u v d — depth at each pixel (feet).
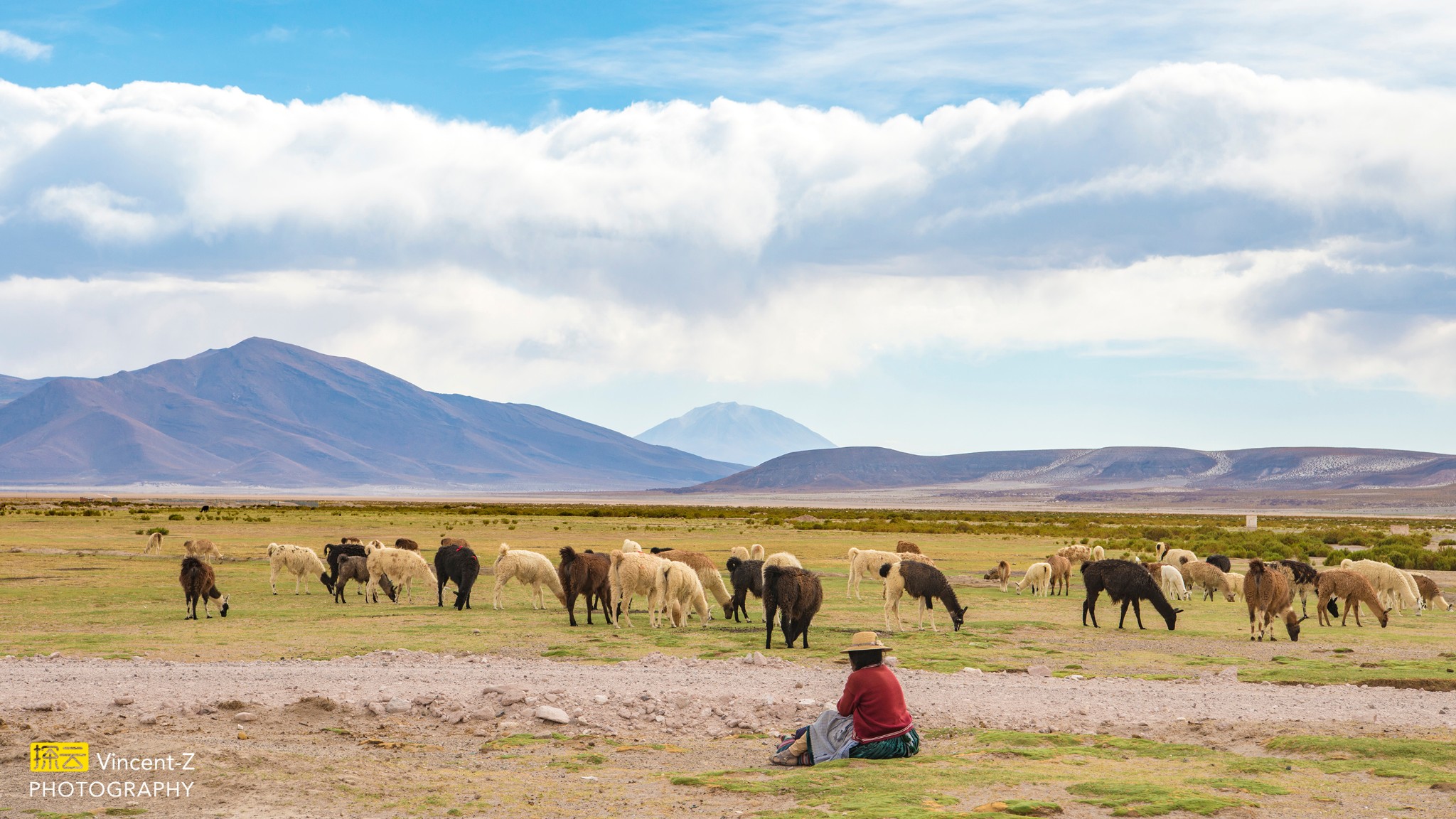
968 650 72.54
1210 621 93.97
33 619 84.69
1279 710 50.75
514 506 574.15
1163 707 51.52
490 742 45.03
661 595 82.48
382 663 63.10
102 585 113.09
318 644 70.90
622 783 38.29
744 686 55.36
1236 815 32.86
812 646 72.43
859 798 34.60
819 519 411.13
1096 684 58.23
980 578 141.08
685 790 37.27
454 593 110.32
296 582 120.37
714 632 79.97
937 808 33.06
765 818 32.78
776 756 41.68
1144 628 87.04
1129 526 363.35
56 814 33.91
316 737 45.70
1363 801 34.96
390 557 102.01
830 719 42.16
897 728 41.22
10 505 416.46
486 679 56.49
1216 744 44.80
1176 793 34.83
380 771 39.86
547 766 41.27
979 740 44.60
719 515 444.55
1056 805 33.06
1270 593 80.43
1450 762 40.24
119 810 34.45
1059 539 261.03
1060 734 45.62
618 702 51.11
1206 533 292.81
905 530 294.46
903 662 66.33
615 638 75.87
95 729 44.93
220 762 40.34
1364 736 44.86
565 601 84.17
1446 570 169.17
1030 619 93.25
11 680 54.54
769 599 71.31
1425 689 58.44
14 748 41.57
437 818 34.04
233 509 421.59
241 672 58.03
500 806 35.22
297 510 433.89
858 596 107.76
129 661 61.98
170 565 141.28
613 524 313.94
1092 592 89.61
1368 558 182.80
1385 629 88.43
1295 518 566.36
